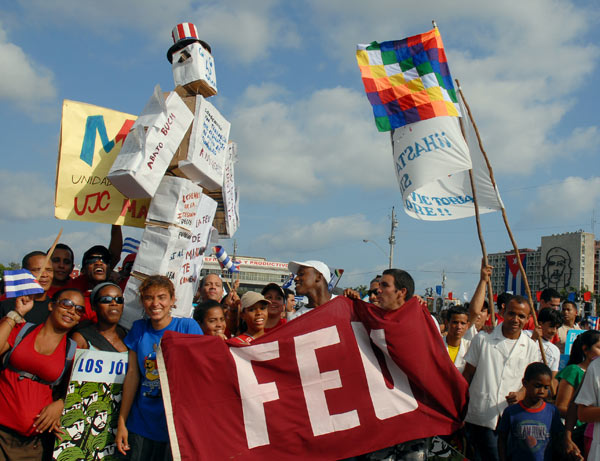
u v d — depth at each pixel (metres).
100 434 4.23
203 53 5.17
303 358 4.48
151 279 4.30
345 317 4.73
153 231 4.70
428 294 36.84
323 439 4.35
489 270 5.73
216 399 4.17
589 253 130.38
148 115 4.63
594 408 4.30
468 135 6.39
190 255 4.94
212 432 4.09
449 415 4.70
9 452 4.02
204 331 4.76
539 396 4.62
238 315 5.87
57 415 4.10
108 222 5.10
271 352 4.42
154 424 4.19
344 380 4.54
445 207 6.45
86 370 4.25
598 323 14.66
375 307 4.72
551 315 6.14
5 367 4.06
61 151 4.93
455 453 4.84
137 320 4.50
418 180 6.01
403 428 4.52
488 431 5.05
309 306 5.68
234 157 6.31
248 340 4.82
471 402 5.14
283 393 4.36
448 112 6.07
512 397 4.88
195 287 5.06
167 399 4.03
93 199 5.04
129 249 7.01
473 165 6.35
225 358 4.27
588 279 129.12
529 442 4.61
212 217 5.31
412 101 6.18
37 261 4.77
